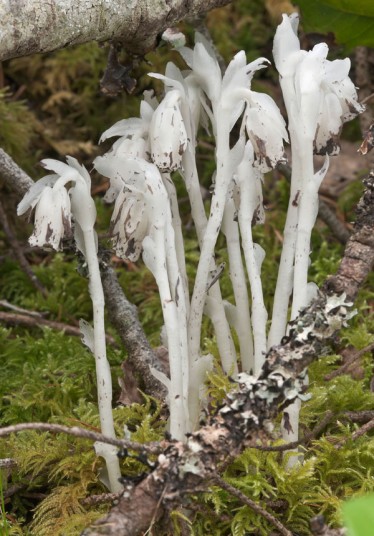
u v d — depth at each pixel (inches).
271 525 34.0
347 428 34.8
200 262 34.1
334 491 34.6
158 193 32.9
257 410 32.5
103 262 36.4
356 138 52.3
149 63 35.9
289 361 32.7
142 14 33.8
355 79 48.8
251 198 34.1
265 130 33.1
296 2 39.4
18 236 44.5
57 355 39.0
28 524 34.7
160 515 32.2
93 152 48.4
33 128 46.4
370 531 29.5
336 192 47.9
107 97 48.8
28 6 32.5
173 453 32.2
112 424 34.0
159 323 41.2
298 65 33.4
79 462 34.7
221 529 34.1
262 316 34.2
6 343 39.6
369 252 33.2
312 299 33.5
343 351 38.8
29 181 37.4
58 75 47.8
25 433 35.9
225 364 35.0
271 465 33.9
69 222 33.0
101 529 31.8
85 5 33.1
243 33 52.4
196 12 34.5
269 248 43.2
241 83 33.4
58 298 41.8
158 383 36.6
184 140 33.2
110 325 41.0
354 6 38.8
